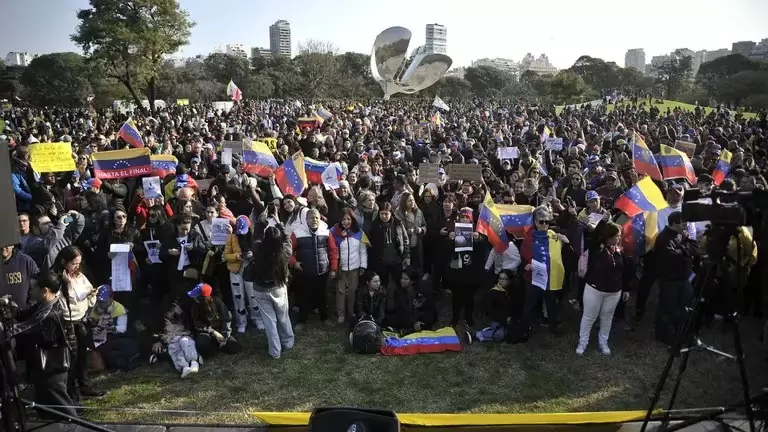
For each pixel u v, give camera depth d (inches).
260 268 279.9
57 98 2271.2
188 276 292.0
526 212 321.1
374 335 290.8
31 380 219.9
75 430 221.0
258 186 419.8
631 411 226.4
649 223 305.6
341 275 324.2
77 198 409.7
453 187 408.5
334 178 398.6
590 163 559.8
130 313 319.6
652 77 3496.6
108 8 1562.5
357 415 189.6
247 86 2701.8
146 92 2047.2
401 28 1993.1
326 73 2834.6
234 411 239.5
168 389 258.1
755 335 300.7
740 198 172.2
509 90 3181.6
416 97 2952.8
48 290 212.8
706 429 216.7
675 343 187.2
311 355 290.8
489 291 310.8
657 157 523.2
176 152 589.9
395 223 318.7
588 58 3511.3
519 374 269.9
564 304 350.9
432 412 237.8
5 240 170.6
